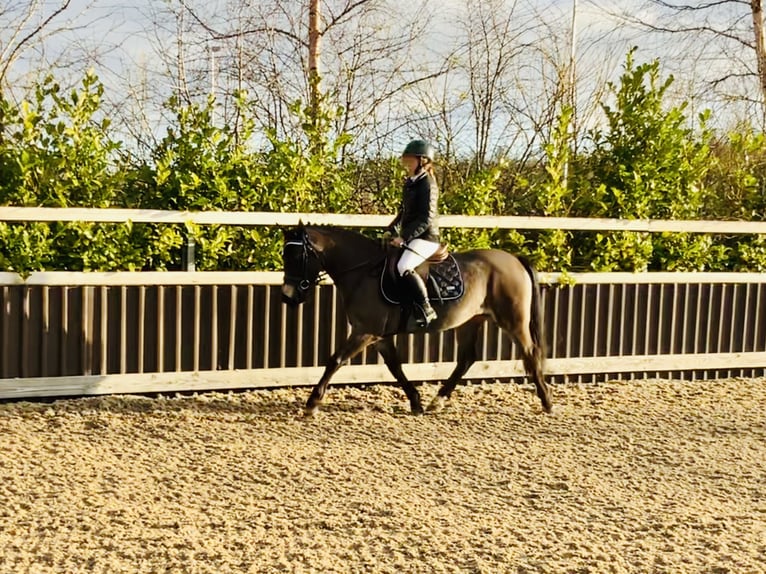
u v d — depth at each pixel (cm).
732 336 1023
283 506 523
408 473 601
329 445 668
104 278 769
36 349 757
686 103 1007
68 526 478
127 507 511
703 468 635
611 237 962
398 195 941
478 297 768
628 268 974
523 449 673
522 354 795
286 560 439
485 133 1316
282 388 848
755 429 762
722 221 995
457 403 828
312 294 851
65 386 763
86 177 797
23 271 739
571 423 762
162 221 785
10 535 462
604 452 671
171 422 716
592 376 960
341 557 447
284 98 1263
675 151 992
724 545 475
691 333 1005
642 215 981
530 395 875
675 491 577
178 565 429
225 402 792
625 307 971
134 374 788
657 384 952
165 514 502
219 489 553
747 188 1088
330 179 920
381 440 688
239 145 885
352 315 747
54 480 555
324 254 741
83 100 808
